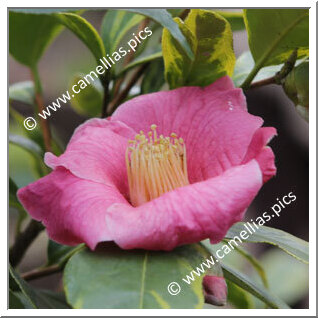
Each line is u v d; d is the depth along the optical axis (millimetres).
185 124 292
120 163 285
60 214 258
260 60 299
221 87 297
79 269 243
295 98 287
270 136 264
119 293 236
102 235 243
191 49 295
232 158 273
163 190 280
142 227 242
